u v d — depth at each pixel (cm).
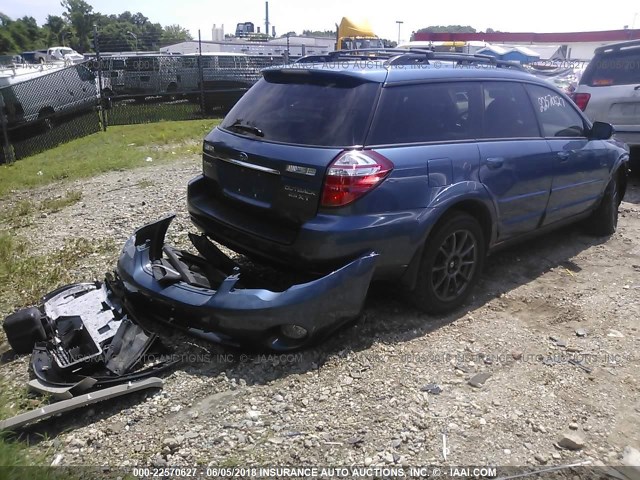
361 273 345
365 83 367
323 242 337
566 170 501
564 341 385
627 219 671
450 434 291
